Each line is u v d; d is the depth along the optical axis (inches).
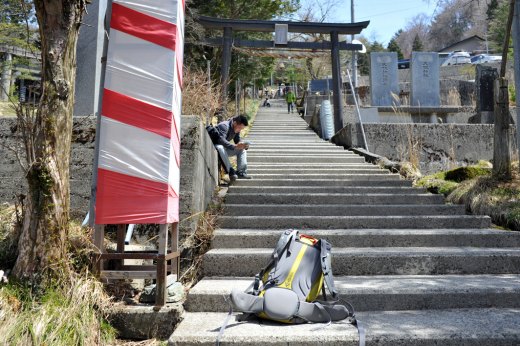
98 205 122.8
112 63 127.6
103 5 191.8
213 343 99.7
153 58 128.5
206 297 123.1
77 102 187.2
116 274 121.5
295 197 215.0
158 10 130.4
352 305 121.3
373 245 166.2
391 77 514.6
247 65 587.8
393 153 331.3
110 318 116.1
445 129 330.0
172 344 100.3
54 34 117.5
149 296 125.3
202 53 507.8
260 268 145.3
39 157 115.2
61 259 115.7
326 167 280.2
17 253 120.6
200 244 160.4
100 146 124.5
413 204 217.5
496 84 217.6
